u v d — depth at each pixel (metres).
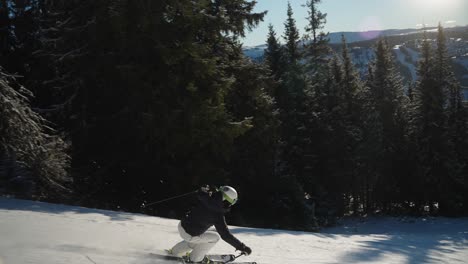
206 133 19.28
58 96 21.92
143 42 19.25
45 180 15.16
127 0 18.25
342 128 39.81
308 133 37.19
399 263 10.73
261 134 24.12
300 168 35.66
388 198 44.50
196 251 6.86
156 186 22.16
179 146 19.94
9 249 6.27
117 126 20.03
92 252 6.70
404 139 44.50
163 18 19.09
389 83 47.94
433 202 43.72
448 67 43.84
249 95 24.02
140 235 9.12
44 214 10.33
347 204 44.41
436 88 42.91
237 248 6.65
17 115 14.30
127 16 18.36
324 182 39.06
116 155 21.00
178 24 19.41
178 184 20.91
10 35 22.45
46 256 6.05
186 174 20.81
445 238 26.59
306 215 27.95
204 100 19.64
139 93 18.98
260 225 26.03
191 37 19.38
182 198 21.14
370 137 43.41
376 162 43.94
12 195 13.80
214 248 9.12
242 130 20.08
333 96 41.59
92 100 20.70
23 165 14.50
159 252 7.12
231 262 7.59
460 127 44.94
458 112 45.31
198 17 19.42
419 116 43.28
